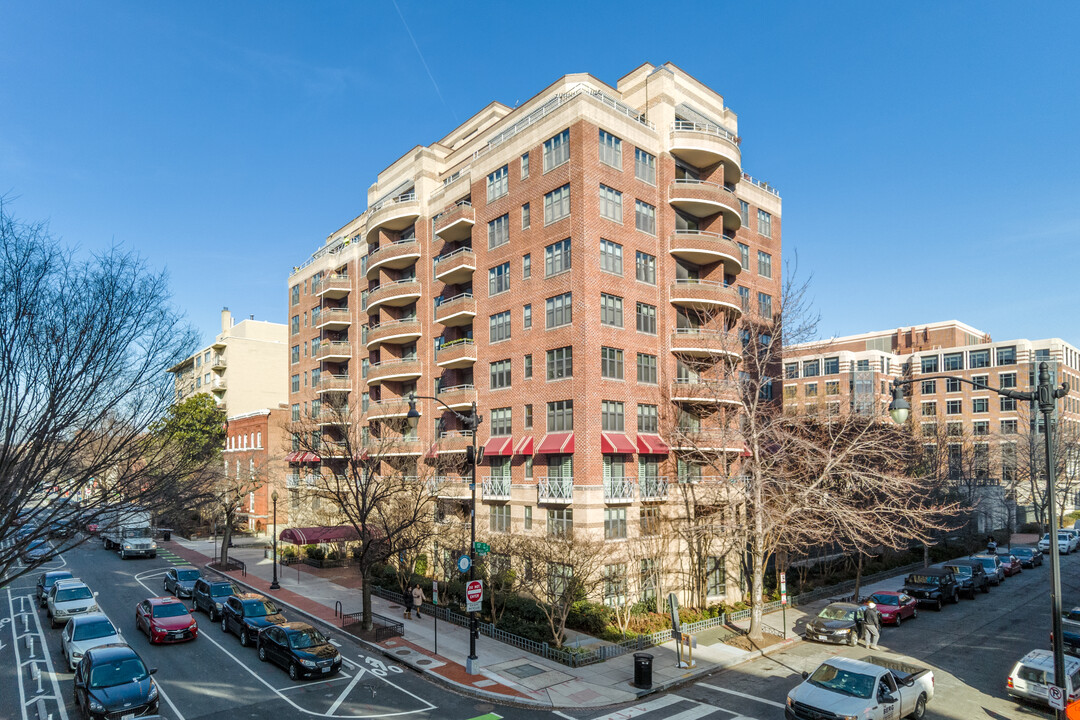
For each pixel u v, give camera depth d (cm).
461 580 3359
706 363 3450
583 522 2992
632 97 3797
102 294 1518
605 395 3161
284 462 5991
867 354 8719
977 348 8688
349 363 5444
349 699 1989
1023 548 5150
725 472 2928
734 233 4131
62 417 1431
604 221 3256
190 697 1991
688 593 3291
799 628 2891
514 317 3547
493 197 3759
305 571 4369
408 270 4675
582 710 1922
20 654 2423
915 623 3053
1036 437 6819
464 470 3828
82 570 4462
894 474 3014
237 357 8100
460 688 2088
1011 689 1981
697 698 2031
